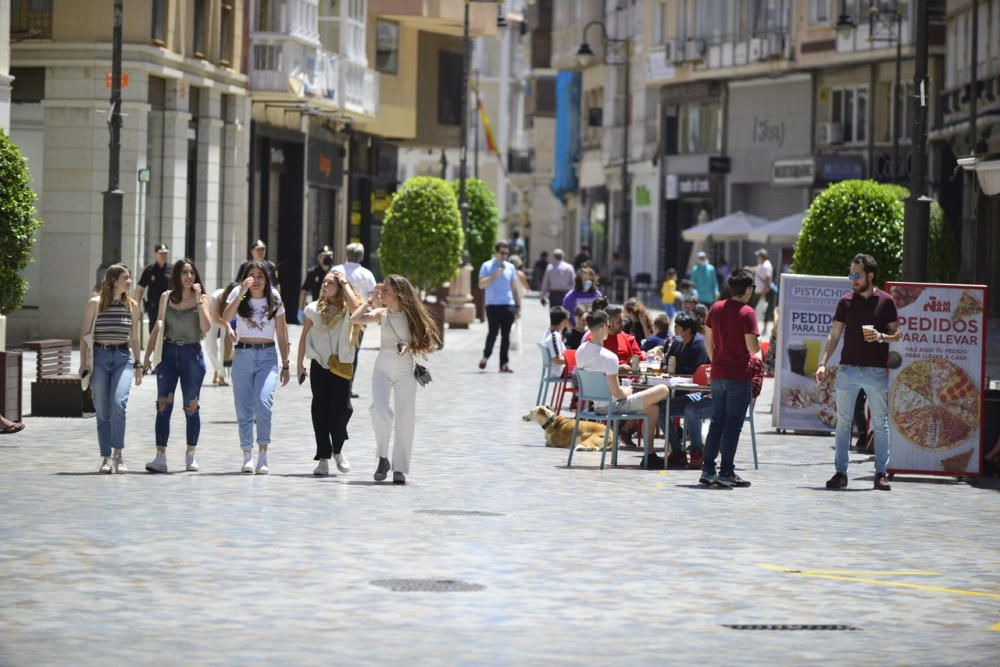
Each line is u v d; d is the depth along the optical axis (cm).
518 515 3081
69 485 3344
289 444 4209
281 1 9225
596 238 18075
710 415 4022
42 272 7519
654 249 15712
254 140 9344
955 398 3862
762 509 3294
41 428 4444
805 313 4819
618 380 3978
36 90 7575
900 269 5750
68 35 7519
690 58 13788
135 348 3628
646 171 15912
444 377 6662
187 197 8462
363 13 10675
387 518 2989
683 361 4394
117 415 3578
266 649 1933
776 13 12825
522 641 2012
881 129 12062
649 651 1981
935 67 11575
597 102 18275
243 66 9062
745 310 3650
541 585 2386
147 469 3606
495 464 3928
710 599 2325
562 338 5469
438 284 10338
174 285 3625
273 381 3644
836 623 2191
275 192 10075
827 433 4894
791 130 12938
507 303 7006
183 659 1873
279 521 2920
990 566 2677
